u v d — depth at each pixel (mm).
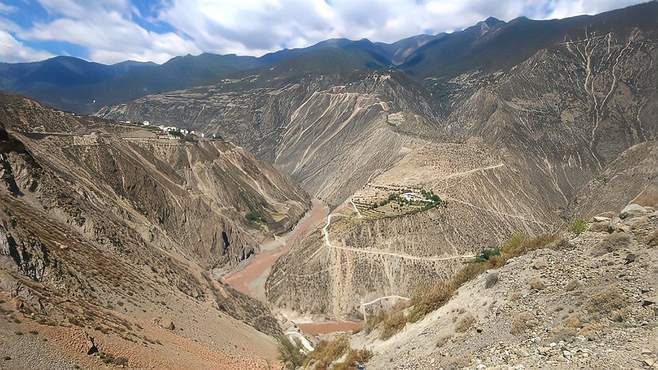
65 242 49094
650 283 18250
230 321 59969
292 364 45906
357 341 34031
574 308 19078
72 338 29922
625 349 14242
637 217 25484
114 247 59312
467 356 19406
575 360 14531
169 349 38438
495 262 29984
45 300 33469
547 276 23125
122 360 30969
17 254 37562
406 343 26141
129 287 48250
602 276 20672
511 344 18531
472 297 25922
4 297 30734
